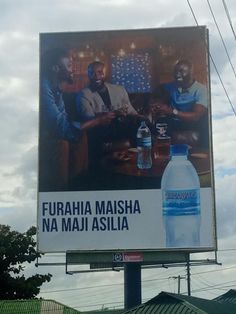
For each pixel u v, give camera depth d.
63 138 32.59
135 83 32.91
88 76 33.12
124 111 32.69
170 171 31.91
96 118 32.72
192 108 32.47
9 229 41.09
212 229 31.09
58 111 32.91
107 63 33.12
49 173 32.19
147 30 33.22
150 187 31.77
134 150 32.25
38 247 31.30
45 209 31.70
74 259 31.23
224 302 33.09
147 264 31.72
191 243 31.05
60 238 31.33
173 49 32.97
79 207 31.67
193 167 31.89
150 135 32.38
